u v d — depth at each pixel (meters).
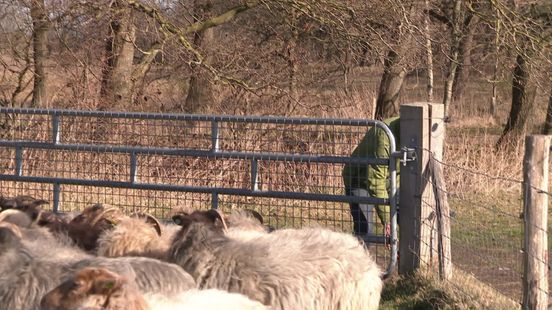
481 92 29.66
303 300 7.06
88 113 11.06
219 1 21.83
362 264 7.54
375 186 9.97
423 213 9.51
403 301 9.12
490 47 21.44
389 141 9.62
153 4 19.20
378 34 18.66
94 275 4.82
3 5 18.58
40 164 12.21
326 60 21.31
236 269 7.04
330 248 7.44
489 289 9.22
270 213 11.08
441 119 9.57
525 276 7.72
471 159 16.94
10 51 19.59
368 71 23.84
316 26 20.25
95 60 19.41
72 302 4.76
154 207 11.34
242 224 8.55
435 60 21.41
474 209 14.82
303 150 11.32
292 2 18.48
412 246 9.59
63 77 19.36
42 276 5.97
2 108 11.41
